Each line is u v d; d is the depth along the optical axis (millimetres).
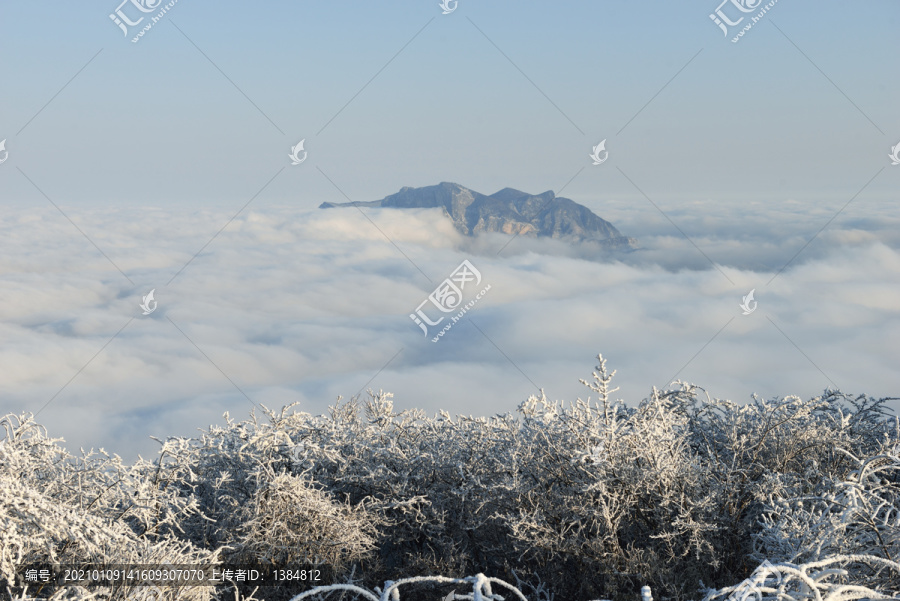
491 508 5648
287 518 5180
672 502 5020
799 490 5070
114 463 4840
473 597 2930
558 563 5180
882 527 3488
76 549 3906
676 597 4504
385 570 5664
